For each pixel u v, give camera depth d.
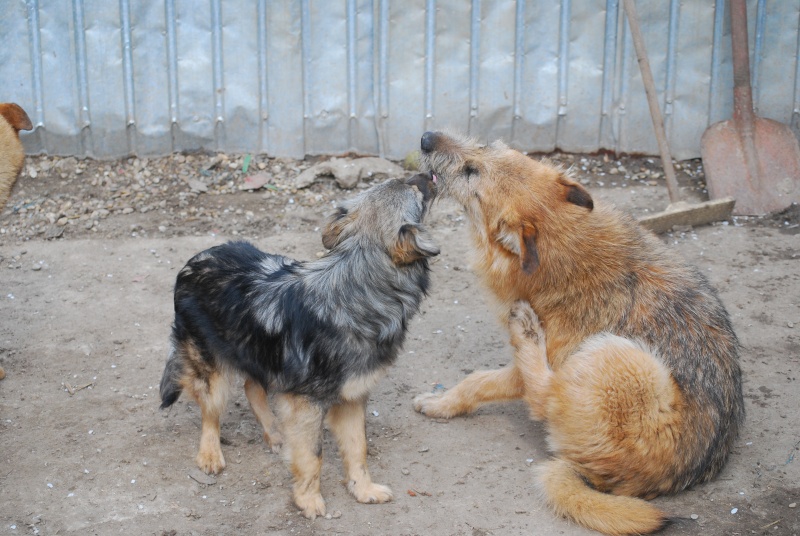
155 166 3.40
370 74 3.39
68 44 3.33
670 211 3.09
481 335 2.74
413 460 2.39
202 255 2.39
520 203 2.36
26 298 2.83
